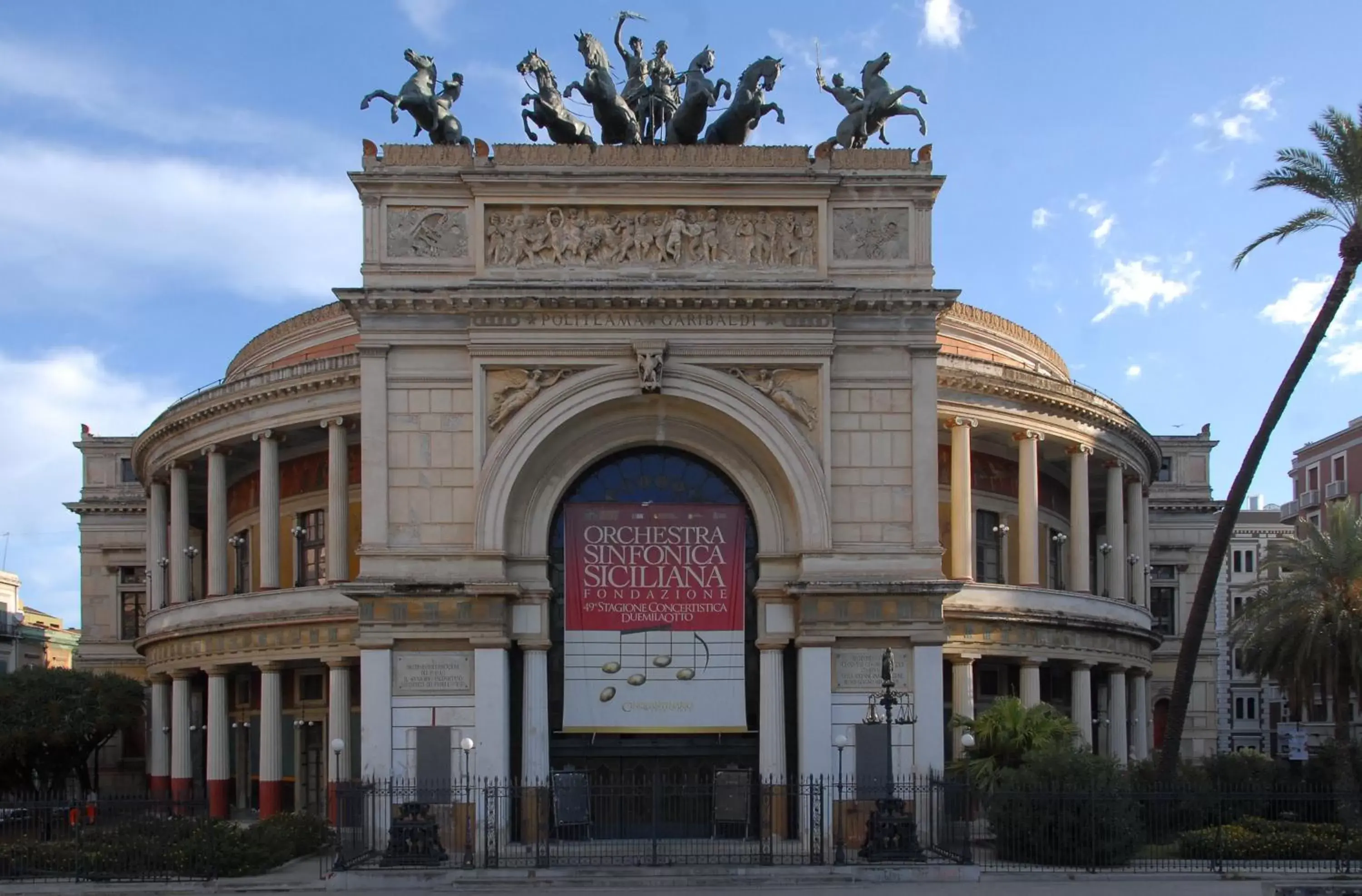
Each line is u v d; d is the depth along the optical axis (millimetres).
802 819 48781
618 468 52625
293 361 80188
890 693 44469
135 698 76125
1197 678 96000
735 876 41062
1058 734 50219
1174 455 98562
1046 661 68125
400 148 51281
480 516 49531
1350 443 116688
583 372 50375
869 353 51000
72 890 40125
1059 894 38125
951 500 66438
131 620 93938
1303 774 57969
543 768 49562
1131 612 74062
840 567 49906
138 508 94000
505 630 49469
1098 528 86125
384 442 50000
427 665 49125
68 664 135000
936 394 51062
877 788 45250
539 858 43438
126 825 44594
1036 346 83500
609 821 50250
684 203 51406
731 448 51906
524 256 51062
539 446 50219
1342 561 62125
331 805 52969
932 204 51656
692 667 51000
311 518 73188
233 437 70812
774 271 51219
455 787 45344
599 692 50750
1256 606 64625
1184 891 38750
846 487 50469
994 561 72000
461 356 50594
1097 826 43719
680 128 54000
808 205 51562
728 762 50844
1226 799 48969
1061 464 76062
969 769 48750
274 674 68188
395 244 50875
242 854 43094
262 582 69250
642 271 51062
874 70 54062
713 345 50469
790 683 51031
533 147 51594
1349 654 60812
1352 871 42375
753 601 51844
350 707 67625
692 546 51594
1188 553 97562
